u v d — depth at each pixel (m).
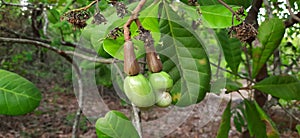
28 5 0.99
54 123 3.06
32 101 0.43
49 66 3.32
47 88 3.67
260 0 0.65
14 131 2.83
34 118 3.10
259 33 0.53
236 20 0.38
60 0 0.93
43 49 1.51
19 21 1.54
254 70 0.58
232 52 0.63
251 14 0.64
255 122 0.61
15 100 0.43
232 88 0.59
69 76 3.18
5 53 2.38
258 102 0.90
